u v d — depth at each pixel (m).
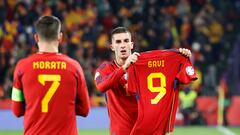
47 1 50.91
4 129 39.81
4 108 40.94
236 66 52.19
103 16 51.31
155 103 17.09
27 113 14.69
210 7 53.41
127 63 16.41
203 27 51.53
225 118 42.94
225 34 53.53
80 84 14.88
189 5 53.91
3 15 48.91
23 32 47.56
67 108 14.68
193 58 47.47
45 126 14.55
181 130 39.62
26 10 49.34
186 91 41.94
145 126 17.11
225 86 43.59
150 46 48.69
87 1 52.31
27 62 14.69
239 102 43.31
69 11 50.97
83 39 48.22
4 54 44.97
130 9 52.53
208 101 43.03
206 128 41.03
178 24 51.34
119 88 17.39
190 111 41.97
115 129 17.64
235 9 55.41
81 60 44.91
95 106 42.44
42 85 14.57
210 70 47.47
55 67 14.64
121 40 17.44
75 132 14.88
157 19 51.22
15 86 14.80
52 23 14.55
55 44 14.77
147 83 17.17
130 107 17.45
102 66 17.52
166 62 17.23
